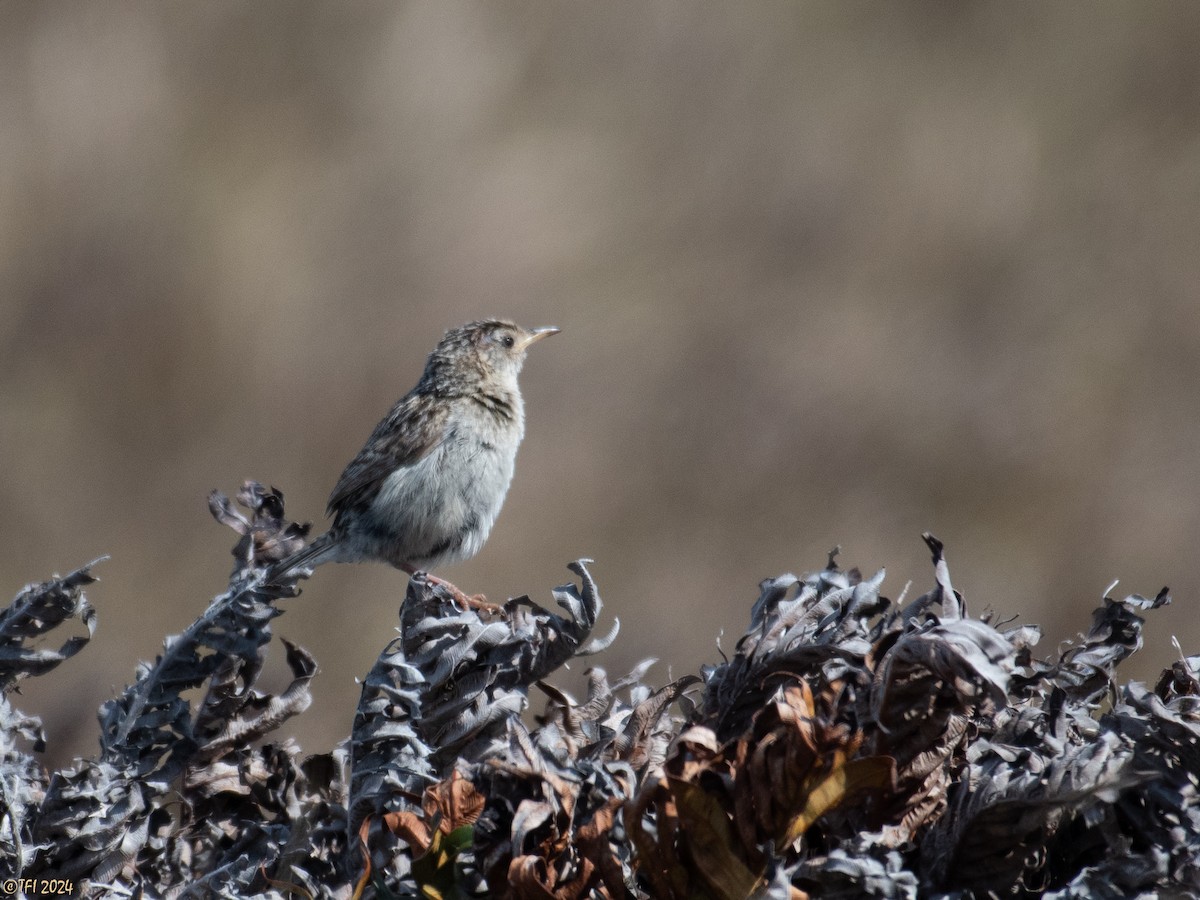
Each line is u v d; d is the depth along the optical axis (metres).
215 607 5.28
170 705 5.18
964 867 4.13
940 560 4.53
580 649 4.96
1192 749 4.34
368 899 4.43
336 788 5.10
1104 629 5.15
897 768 4.21
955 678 3.95
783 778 4.05
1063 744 4.41
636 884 4.25
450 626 4.89
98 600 20.86
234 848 4.98
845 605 4.75
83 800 4.81
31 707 10.15
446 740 4.79
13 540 21.80
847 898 4.00
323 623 19.31
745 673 4.74
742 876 4.01
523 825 4.14
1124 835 4.24
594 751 4.76
